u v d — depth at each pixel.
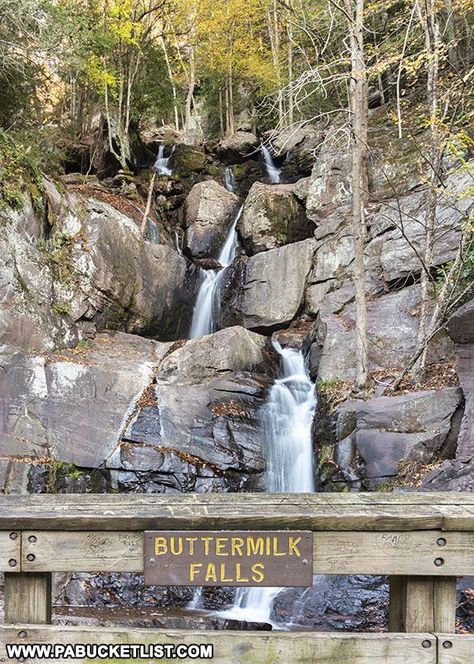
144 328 12.28
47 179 11.67
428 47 8.91
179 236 15.75
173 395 9.18
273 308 12.35
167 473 8.14
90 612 5.90
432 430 7.49
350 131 9.31
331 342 9.90
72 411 8.49
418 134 12.82
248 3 18.50
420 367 8.66
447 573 2.11
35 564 2.12
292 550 2.10
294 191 14.54
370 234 11.82
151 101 18.47
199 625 5.49
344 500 2.41
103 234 11.61
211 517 2.10
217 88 23.31
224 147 19.56
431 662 2.07
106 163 16.28
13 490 7.57
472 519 2.10
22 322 9.48
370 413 8.02
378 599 6.03
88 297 10.98
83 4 15.33
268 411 9.38
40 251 10.52
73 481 7.95
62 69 13.95
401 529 2.12
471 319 7.36
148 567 2.09
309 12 12.78
